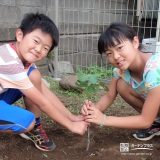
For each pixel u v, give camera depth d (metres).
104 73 4.08
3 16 3.26
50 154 1.76
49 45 1.60
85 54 4.72
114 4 5.41
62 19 4.09
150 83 1.61
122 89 1.92
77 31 4.43
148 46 3.64
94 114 1.67
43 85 1.92
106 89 1.71
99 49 1.64
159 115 1.95
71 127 1.66
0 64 1.52
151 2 5.66
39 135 1.82
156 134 1.99
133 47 1.60
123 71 1.85
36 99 1.57
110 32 1.56
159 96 1.62
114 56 1.57
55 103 1.88
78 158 1.72
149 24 5.87
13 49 1.60
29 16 1.63
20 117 1.55
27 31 1.57
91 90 1.62
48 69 3.96
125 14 5.80
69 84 3.08
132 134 2.05
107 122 1.67
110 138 2.00
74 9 4.27
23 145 1.85
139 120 1.67
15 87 1.55
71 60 4.38
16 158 1.69
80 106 2.66
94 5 4.80
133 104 1.98
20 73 1.52
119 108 2.63
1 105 1.59
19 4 3.45
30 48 1.55
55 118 1.62
